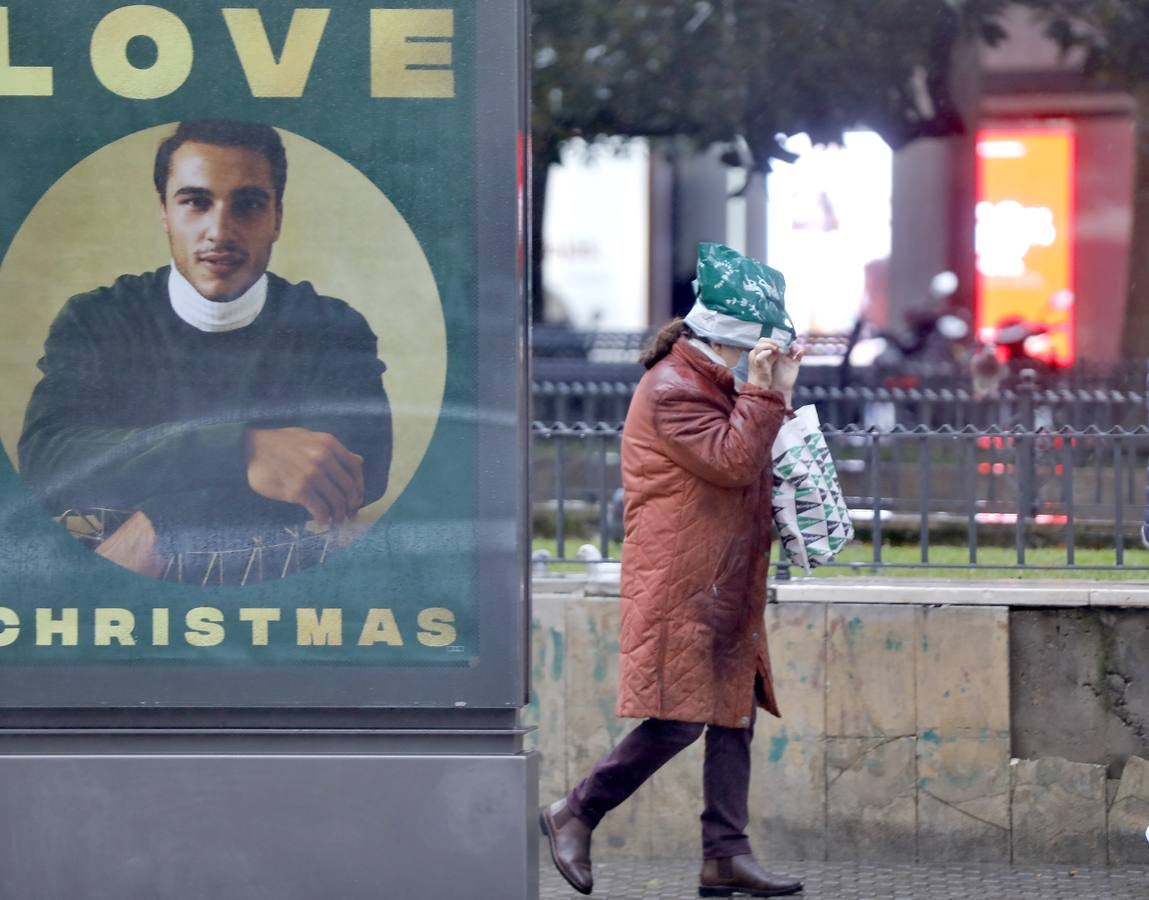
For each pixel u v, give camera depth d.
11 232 11.66
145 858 11.62
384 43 11.58
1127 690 16.17
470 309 11.65
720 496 13.79
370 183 11.62
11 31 11.57
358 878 11.62
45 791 11.62
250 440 11.72
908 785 16.25
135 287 11.68
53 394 11.70
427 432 11.68
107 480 11.70
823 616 16.31
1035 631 16.25
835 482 14.53
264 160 11.63
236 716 11.76
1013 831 16.20
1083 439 17.22
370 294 11.66
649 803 16.62
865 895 15.15
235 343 11.68
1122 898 15.09
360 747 11.73
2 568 11.70
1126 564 16.78
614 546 19.28
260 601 11.72
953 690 16.20
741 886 14.92
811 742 16.33
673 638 13.77
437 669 11.68
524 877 11.62
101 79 11.60
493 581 11.68
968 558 17.06
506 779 11.62
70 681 11.70
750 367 13.57
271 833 11.63
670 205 29.16
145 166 11.63
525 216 11.76
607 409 24.55
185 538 11.72
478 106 11.59
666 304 29.92
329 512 11.72
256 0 11.57
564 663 16.67
